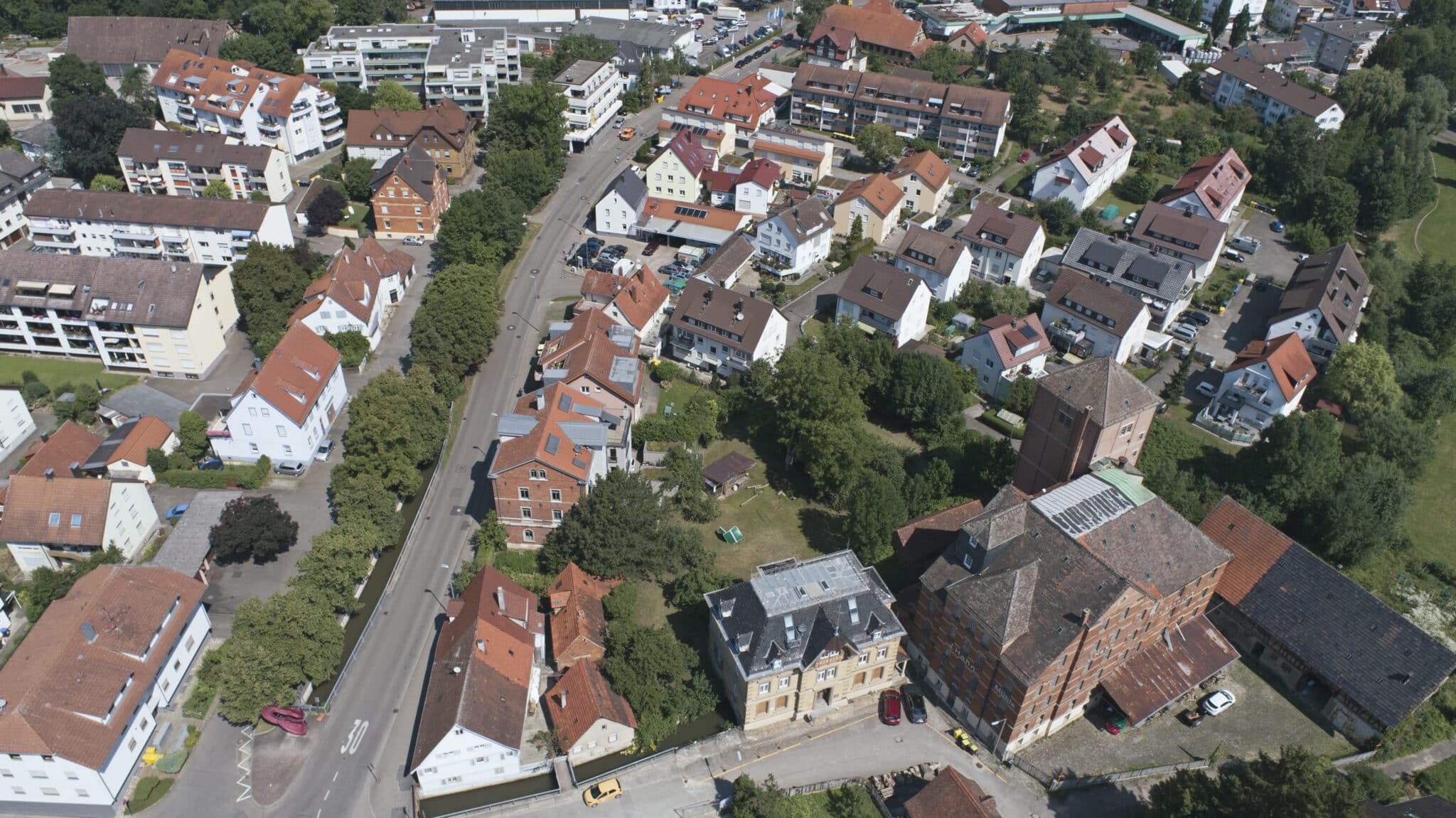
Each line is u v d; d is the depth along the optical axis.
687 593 103.75
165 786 85.94
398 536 111.12
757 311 138.88
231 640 91.94
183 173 179.88
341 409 133.00
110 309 133.25
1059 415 110.44
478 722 83.75
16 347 139.38
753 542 115.94
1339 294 157.62
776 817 81.50
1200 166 194.00
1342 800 74.19
